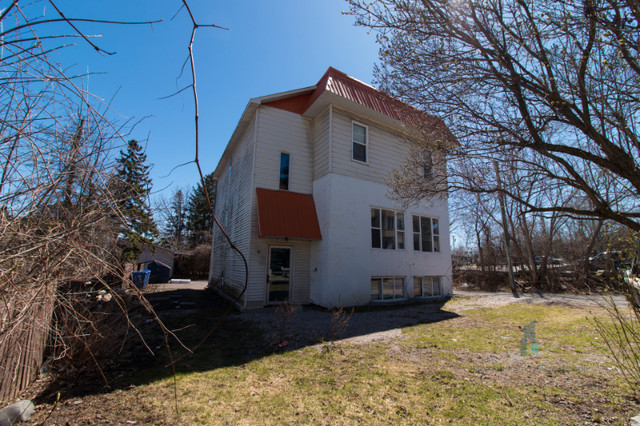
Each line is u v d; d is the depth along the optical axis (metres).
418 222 13.54
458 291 18.86
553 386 4.08
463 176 4.89
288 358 5.34
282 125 12.05
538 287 17.72
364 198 11.79
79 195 2.44
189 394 3.92
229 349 5.89
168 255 27.08
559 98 3.37
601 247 16.16
